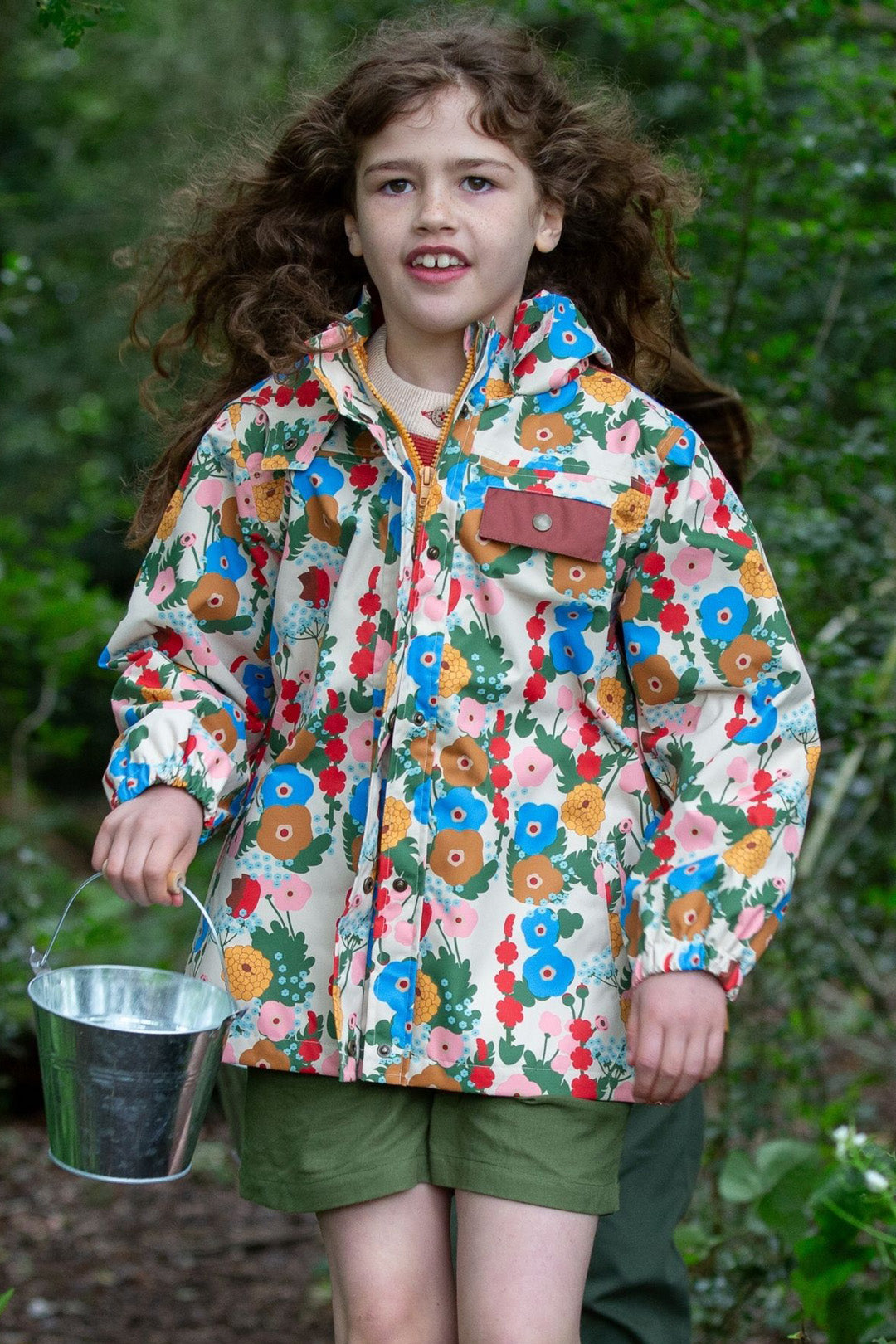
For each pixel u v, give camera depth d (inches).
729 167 209.0
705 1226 185.0
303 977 113.1
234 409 120.6
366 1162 110.7
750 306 210.2
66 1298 209.0
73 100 526.0
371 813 111.3
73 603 357.4
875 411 228.2
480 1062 108.5
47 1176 262.5
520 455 113.5
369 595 114.1
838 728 199.9
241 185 135.5
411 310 114.3
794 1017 211.6
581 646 113.0
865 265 225.9
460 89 114.1
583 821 112.4
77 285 539.2
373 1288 109.9
